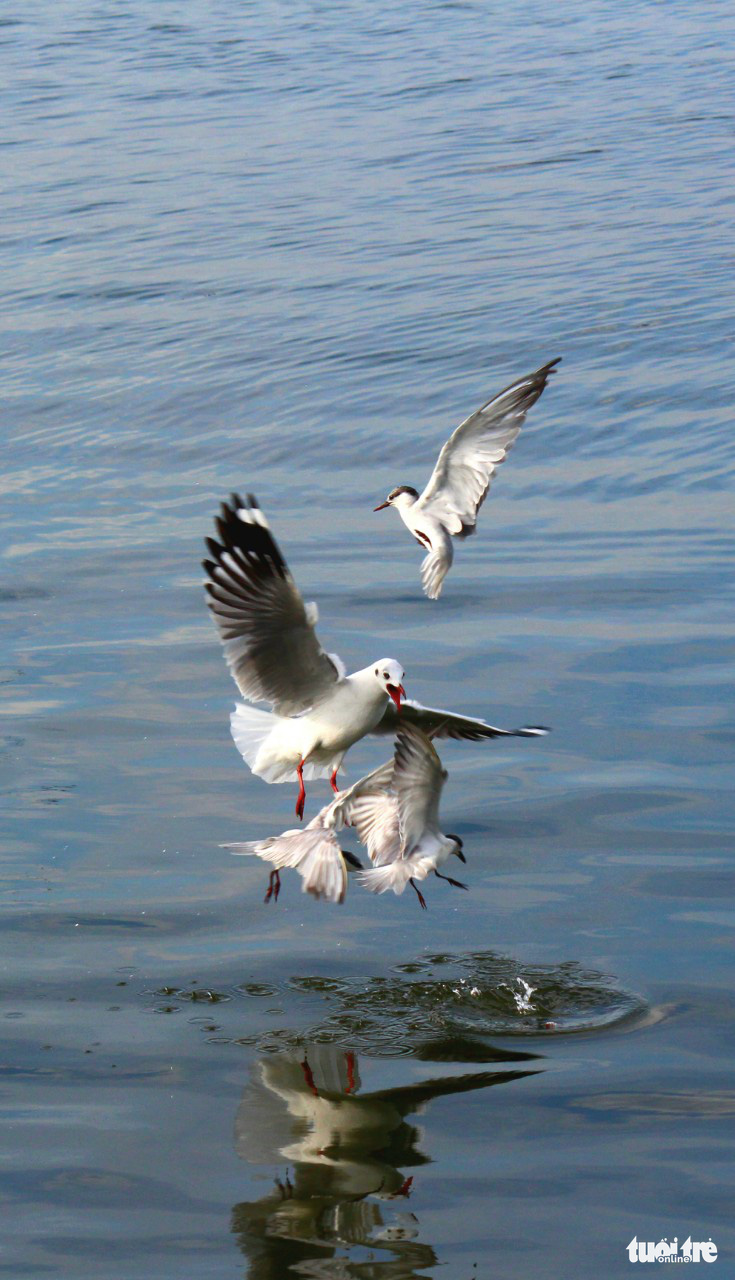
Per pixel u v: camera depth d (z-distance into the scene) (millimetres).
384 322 24453
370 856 9461
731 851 11094
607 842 11320
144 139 36406
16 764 12836
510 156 33031
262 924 10453
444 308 24812
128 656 15031
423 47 45500
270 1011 9367
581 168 31859
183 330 24984
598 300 24500
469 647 14883
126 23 51344
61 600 16438
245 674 9102
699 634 14953
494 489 19219
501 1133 8078
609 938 10086
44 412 22344
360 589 16484
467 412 20781
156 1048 8961
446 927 10344
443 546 12844
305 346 23812
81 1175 7789
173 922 10477
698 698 13586
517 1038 9023
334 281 26422
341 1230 7281
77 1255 7152
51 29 50938
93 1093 8516
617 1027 9117
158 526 18344
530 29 47344
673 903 10461
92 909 10617
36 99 41125
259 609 8805
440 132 35406
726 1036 8953
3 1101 8453
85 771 12703
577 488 18953
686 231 27344
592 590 16188
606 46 44188
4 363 24344
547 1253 7102
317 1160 7852
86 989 9633
